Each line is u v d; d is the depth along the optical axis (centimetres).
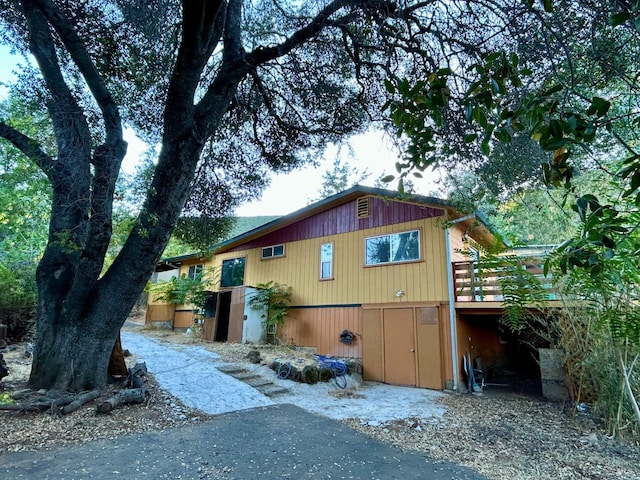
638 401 502
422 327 880
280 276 1259
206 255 1330
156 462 370
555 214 789
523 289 624
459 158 553
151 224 575
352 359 981
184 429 482
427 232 927
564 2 250
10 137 558
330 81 739
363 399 719
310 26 575
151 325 1730
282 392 720
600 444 463
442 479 356
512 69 162
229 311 1350
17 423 449
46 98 621
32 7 563
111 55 651
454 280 868
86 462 362
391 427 532
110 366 666
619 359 498
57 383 547
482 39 352
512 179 558
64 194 588
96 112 717
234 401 634
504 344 1196
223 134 913
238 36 658
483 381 877
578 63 273
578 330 596
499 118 159
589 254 139
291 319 1180
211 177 995
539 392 805
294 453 412
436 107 175
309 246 1198
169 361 861
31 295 1018
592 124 131
